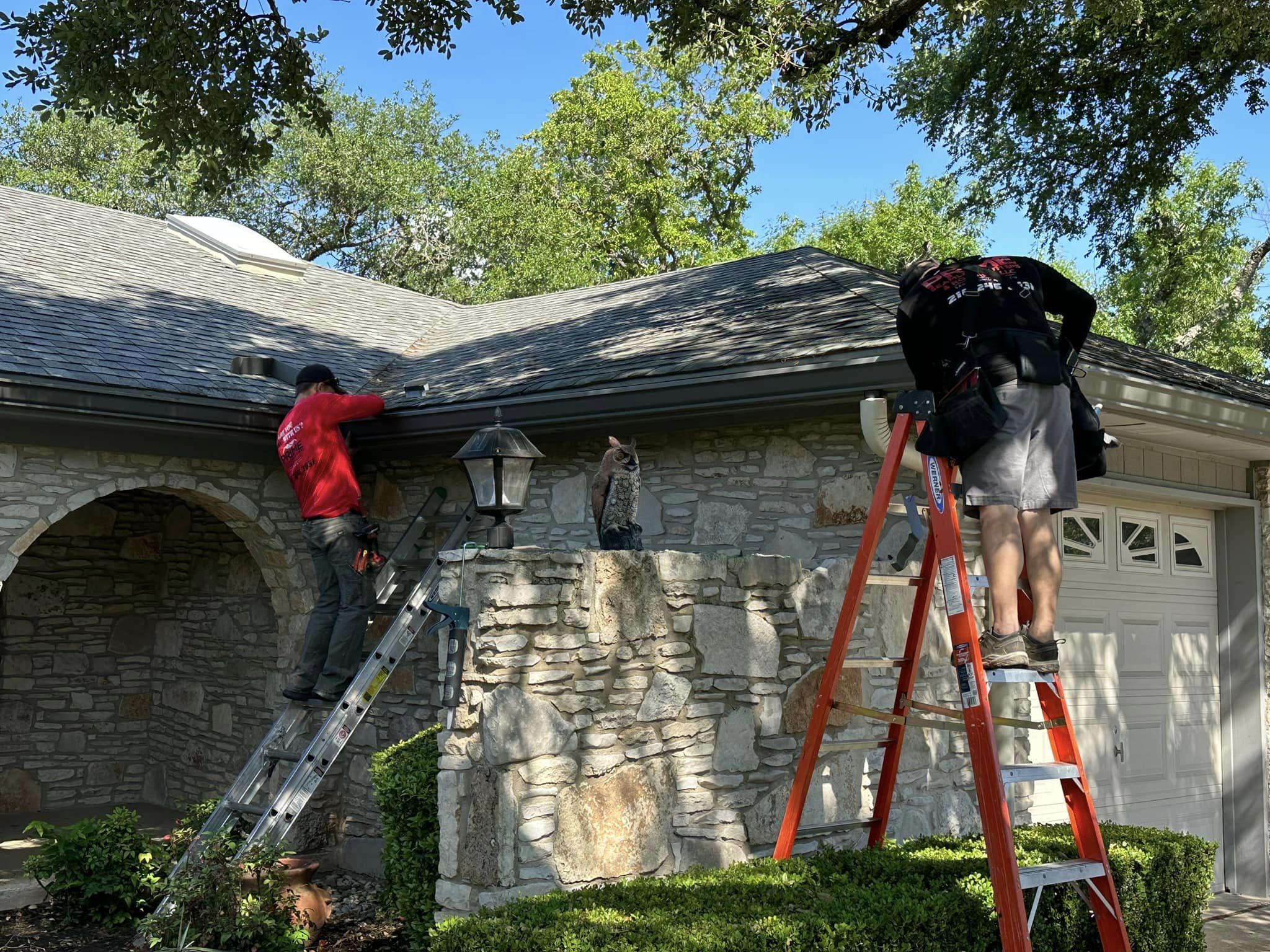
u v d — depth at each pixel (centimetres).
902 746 614
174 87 729
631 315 952
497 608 455
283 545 857
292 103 797
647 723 499
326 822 852
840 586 588
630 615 497
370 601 705
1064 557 745
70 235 1088
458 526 745
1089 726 751
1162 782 802
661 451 754
